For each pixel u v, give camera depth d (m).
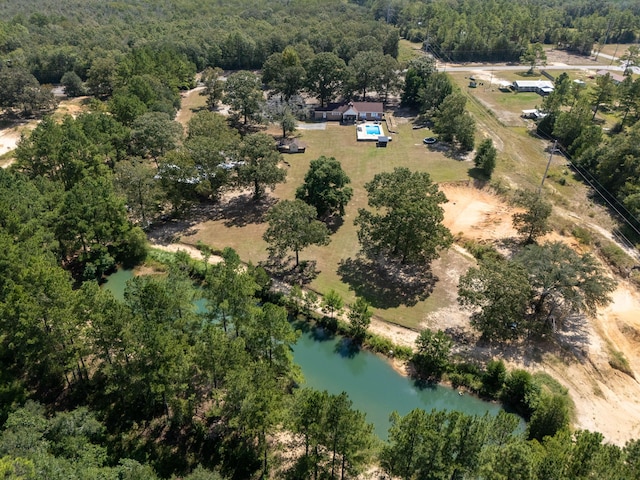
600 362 61.28
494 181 101.88
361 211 77.56
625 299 73.00
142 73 144.25
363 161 115.19
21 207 70.00
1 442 38.75
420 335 61.53
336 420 40.22
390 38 185.00
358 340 65.19
